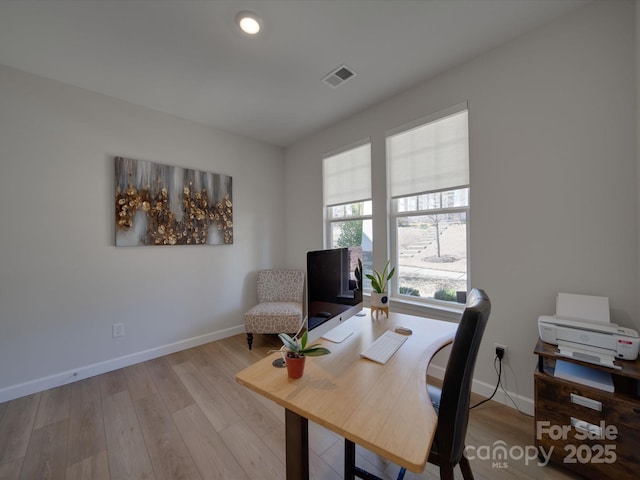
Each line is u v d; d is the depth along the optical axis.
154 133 2.68
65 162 2.21
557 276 1.66
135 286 2.56
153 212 2.64
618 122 1.46
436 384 2.22
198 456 1.47
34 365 2.08
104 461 1.44
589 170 1.55
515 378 1.82
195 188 2.94
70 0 1.44
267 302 3.29
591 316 1.47
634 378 1.16
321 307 1.32
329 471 1.38
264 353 2.77
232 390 2.10
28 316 2.06
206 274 3.05
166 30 1.68
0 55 1.87
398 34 1.75
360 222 2.97
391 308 2.52
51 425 1.71
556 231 1.66
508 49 1.82
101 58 1.93
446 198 2.25
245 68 2.07
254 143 3.49
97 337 2.36
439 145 2.23
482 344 1.96
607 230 1.50
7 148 1.99
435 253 2.34
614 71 1.47
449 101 2.11
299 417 0.97
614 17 1.47
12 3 1.45
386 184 2.57
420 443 0.71
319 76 2.18
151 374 2.35
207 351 2.82
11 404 1.92
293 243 3.69
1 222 1.97
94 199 2.35
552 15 1.61
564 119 1.62
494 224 1.90
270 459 1.45
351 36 1.76
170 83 2.25
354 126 2.85
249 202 3.44
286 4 1.51
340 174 3.09
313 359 1.20
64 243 2.21
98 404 1.93
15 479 1.33
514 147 1.81
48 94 2.14
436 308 2.22
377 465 1.43
